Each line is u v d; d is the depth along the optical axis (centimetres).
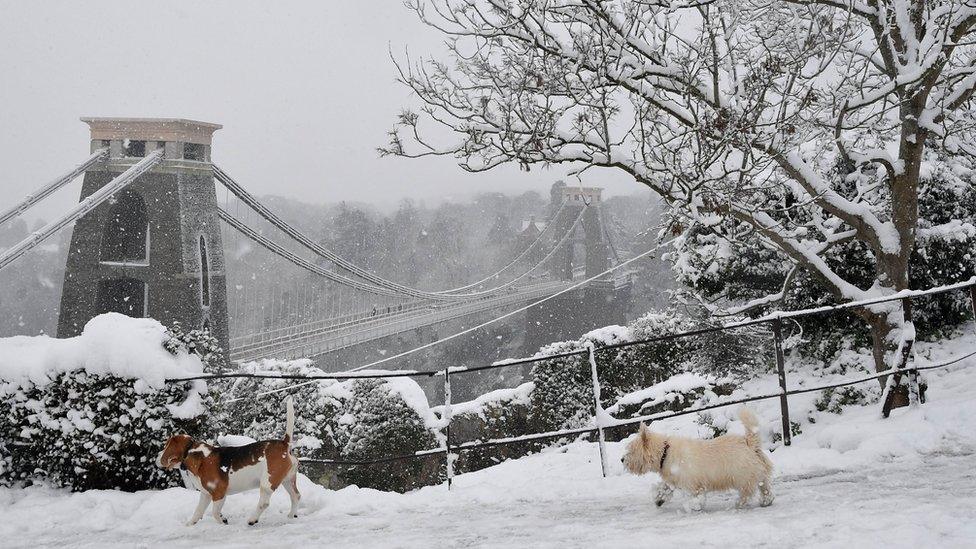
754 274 1132
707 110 730
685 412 723
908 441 628
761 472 501
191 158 5138
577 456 857
